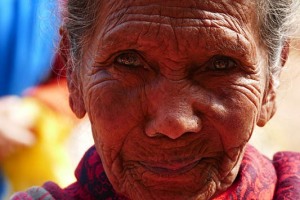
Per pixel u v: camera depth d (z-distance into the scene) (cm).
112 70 242
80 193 280
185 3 230
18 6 521
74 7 259
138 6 233
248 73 242
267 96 262
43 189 283
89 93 250
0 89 521
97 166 277
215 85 238
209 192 247
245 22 238
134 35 233
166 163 242
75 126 489
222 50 233
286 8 257
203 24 230
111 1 239
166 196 247
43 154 482
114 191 274
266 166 283
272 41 254
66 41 277
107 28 240
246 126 243
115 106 242
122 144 247
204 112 236
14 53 517
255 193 271
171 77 234
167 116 232
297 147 782
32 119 485
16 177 487
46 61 514
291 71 286
